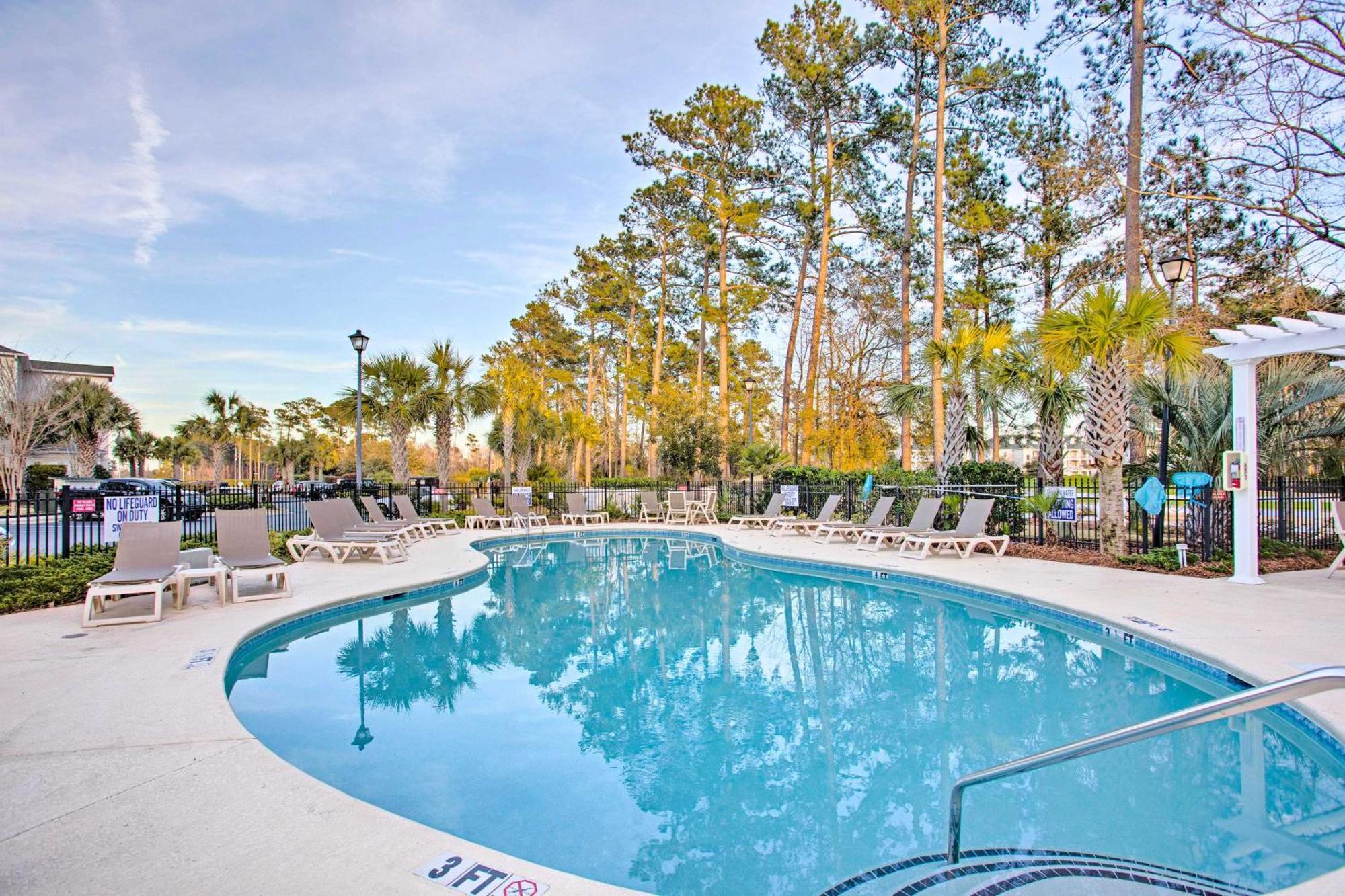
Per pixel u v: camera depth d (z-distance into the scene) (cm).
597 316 3278
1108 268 1612
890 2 1550
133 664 483
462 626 734
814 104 1977
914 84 1820
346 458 5003
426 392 1783
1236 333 781
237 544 768
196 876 228
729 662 603
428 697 507
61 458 2673
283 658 607
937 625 734
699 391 2219
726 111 2038
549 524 1830
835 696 509
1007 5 1520
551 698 507
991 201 1919
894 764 389
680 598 895
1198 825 309
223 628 594
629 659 612
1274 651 498
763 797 348
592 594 927
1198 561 895
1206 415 1033
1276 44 908
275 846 248
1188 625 584
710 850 299
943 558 1059
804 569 1100
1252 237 1471
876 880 266
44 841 251
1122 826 308
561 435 2852
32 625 605
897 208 2139
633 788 359
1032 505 1098
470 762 389
